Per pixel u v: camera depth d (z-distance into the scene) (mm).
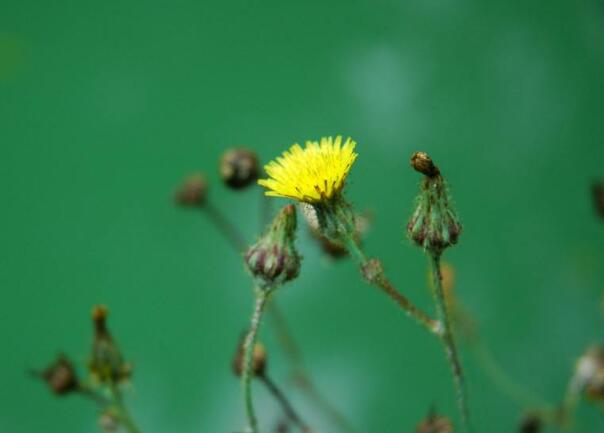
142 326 616
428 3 680
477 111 644
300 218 465
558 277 595
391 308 594
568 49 648
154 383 596
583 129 628
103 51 690
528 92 643
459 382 415
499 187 625
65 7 702
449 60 661
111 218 645
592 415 553
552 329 583
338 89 664
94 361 445
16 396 599
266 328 588
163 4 701
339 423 502
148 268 629
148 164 655
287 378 558
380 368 582
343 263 603
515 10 666
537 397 566
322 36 682
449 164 632
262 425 562
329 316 597
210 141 656
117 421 456
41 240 645
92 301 625
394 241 607
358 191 627
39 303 630
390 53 668
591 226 603
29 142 670
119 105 673
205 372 595
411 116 649
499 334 585
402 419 571
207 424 578
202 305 613
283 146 649
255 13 696
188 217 631
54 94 677
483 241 611
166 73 683
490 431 560
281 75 673
